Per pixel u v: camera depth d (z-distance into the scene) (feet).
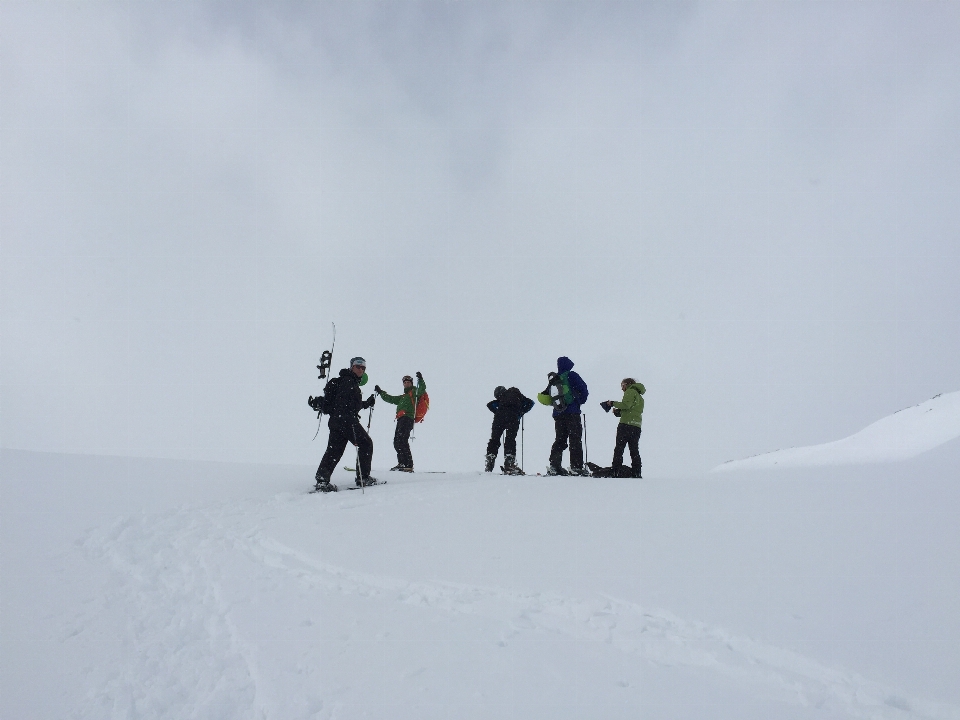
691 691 8.09
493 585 11.94
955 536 11.97
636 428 30.09
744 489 18.70
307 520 18.54
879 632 8.73
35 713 8.94
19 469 24.58
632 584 11.36
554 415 31.01
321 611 11.51
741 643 8.93
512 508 18.57
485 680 8.65
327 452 25.29
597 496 19.56
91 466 26.22
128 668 10.11
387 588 12.54
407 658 9.45
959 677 7.47
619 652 9.20
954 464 18.92
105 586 13.62
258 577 13.65
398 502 21.15
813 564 11.46
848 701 7.55
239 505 21.29
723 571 11.59
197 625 11.59
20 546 16.01
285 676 9.22
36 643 10.96
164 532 17.79
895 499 15.38
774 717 7.36
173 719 8.70
